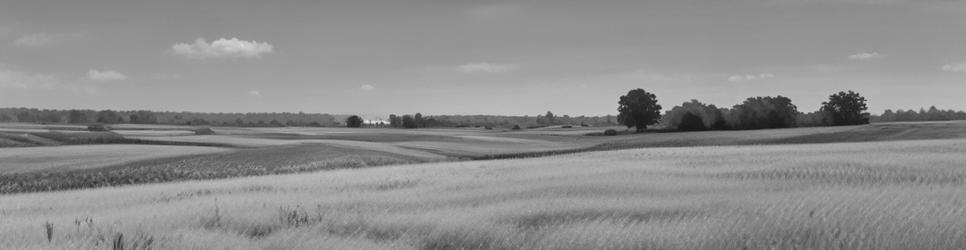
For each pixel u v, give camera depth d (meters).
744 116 119.00
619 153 46.72
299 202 15.25
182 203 16.19
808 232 9.22
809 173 21.94
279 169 45.16
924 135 76.06
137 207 15.95
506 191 16.98
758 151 39.53
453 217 11.35
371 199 15.70
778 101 121.38
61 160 51.03
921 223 9.53
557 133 132.38
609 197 14.80
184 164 47.16
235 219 11.88
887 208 10.98
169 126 175.75
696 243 8.70
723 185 17.62
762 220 10.14
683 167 27.00
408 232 10.30
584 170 26.11
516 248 9.05
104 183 37.75
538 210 12.32
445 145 85.31
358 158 52.31
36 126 146.38
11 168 44.91
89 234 10.30
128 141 82.75
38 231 10.82
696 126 118.75
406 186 21.23
